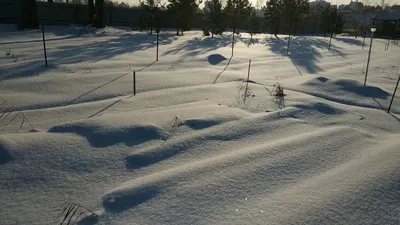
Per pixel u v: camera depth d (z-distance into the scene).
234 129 3.99
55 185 2.64
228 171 2.89
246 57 11.69
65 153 3.14
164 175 2.76
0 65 7.53
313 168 3.05
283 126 4.26
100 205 2.39
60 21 24.22
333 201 2.46
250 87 6.55
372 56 14.86
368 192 2.61
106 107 4.80
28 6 18.52
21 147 3.16
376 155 3.36
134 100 5.22
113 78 6.71
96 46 12.63
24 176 2.74
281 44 18.36
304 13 27.02
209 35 21.81
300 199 2.48
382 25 35.19
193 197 2.49
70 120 4.20
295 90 6.52
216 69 8.73
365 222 2.27
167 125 3.97
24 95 5.29
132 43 14.45
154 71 7.92
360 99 6.18
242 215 2.29
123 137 3.55
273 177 2.83
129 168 2.97
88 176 2.80
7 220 2.20
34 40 13.90
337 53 15.26
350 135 4.02
